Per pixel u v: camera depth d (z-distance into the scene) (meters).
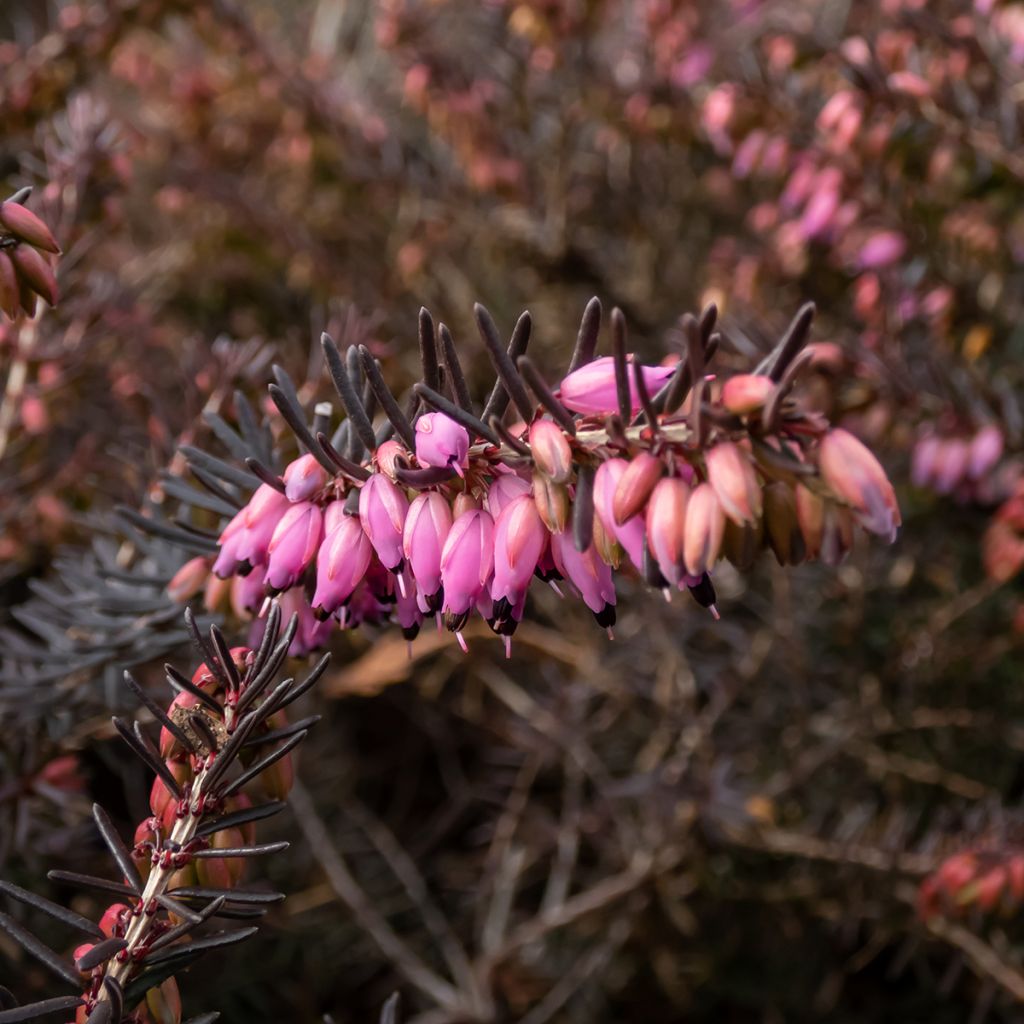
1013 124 0.25
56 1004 0.13
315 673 0.14
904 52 0.28
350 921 0.30
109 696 0.18
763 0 0.38
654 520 0.13
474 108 0.36
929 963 0.31
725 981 0.30
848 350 0.24
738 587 0.34
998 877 0.22
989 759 0.31
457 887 0.31
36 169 0.22
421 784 0.37
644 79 0.36
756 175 0.34
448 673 0.31
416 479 0.14
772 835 0.27
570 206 0.39
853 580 0.31
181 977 0.27
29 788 0.19
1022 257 0.31
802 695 0.30
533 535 0.14
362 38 0.50
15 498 0.23
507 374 0.14
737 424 0.13
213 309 0.41
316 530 0.14
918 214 0.29
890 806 0.31
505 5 0.35
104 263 0.36
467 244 0.42
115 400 0.27
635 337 0.40
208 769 0.14
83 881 0.14
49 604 0.19
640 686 0.31
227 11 0.34
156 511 0.18
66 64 0.28
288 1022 0.30
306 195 0.41
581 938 0.30
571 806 0.31
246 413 0.17
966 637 0.32
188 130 0.41
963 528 0.31
